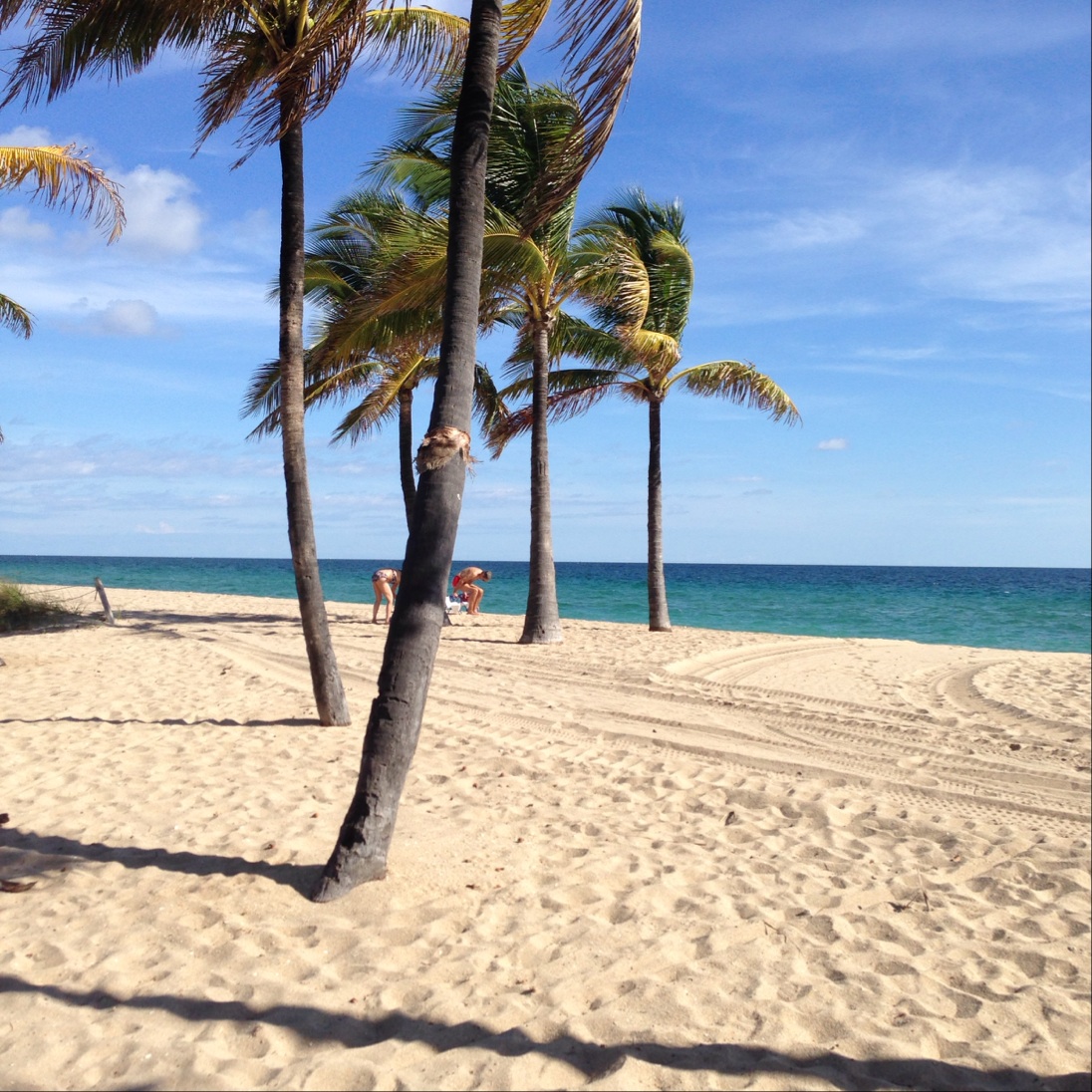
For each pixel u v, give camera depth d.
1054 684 11.80
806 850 5.30
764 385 16.81
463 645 14.55
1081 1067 3.13
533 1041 3.10
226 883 4.36
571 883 4.57
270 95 5.73
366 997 3.39
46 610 16.92
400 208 14.51
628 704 9.55
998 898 4.70
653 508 17.67
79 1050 3.01
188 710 8.69
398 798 4.46
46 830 5.18
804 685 11.18
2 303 13.16
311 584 7.92
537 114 12.54
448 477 4.38
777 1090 2.88
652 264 16.53
